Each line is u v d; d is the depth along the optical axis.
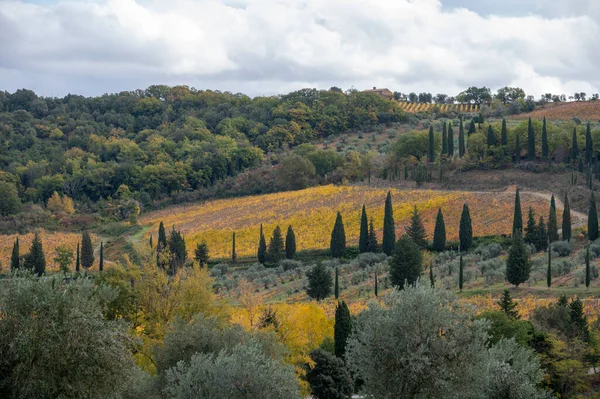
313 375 52.62
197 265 58.19
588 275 82.50
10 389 30.36
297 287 101.62
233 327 45.06
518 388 39.78
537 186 145.38
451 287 91.12
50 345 30.78
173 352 42.88
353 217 141.00
